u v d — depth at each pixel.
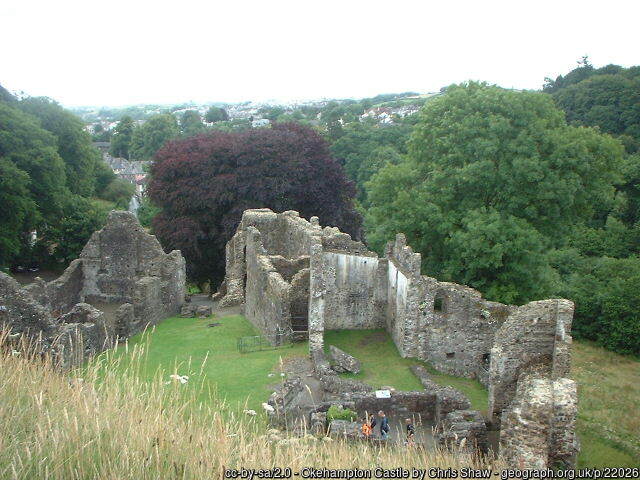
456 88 37.06
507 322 19.02
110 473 7.42
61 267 51.00
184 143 52.53
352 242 30.88
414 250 35.81
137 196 96.25
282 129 57.06
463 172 32.16
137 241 36.62
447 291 24.64
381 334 28.62
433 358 24.94
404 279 25.53
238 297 38.03
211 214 48.69
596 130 40.50
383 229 36.84
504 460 12.74
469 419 18.12
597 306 37.41
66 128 63.53
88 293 37.59
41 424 8.37
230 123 193.62
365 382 22.44
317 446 12.80
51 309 33.28
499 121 32.34
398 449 13.09
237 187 47.78
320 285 24.03
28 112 61.34
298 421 17.81
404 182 37.59
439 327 24.73
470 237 30.67
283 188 48.19
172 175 48.75
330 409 17.84
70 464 7.30
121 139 147.50
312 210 51.53
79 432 8.30
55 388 10.21
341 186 54.56
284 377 21.66
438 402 19.50
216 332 30.19
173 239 46.22
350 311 29.20
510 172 31.98
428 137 37.19
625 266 41.38
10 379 9.77
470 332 24.55
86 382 10.55
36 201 49.31
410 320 24.94
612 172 34.47
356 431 16.17
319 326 24.30
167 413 10.41
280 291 26.52
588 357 34.41
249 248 33.44
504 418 15.19
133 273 36.91
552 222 33.44
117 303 37.28
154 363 23.61
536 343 18.91
